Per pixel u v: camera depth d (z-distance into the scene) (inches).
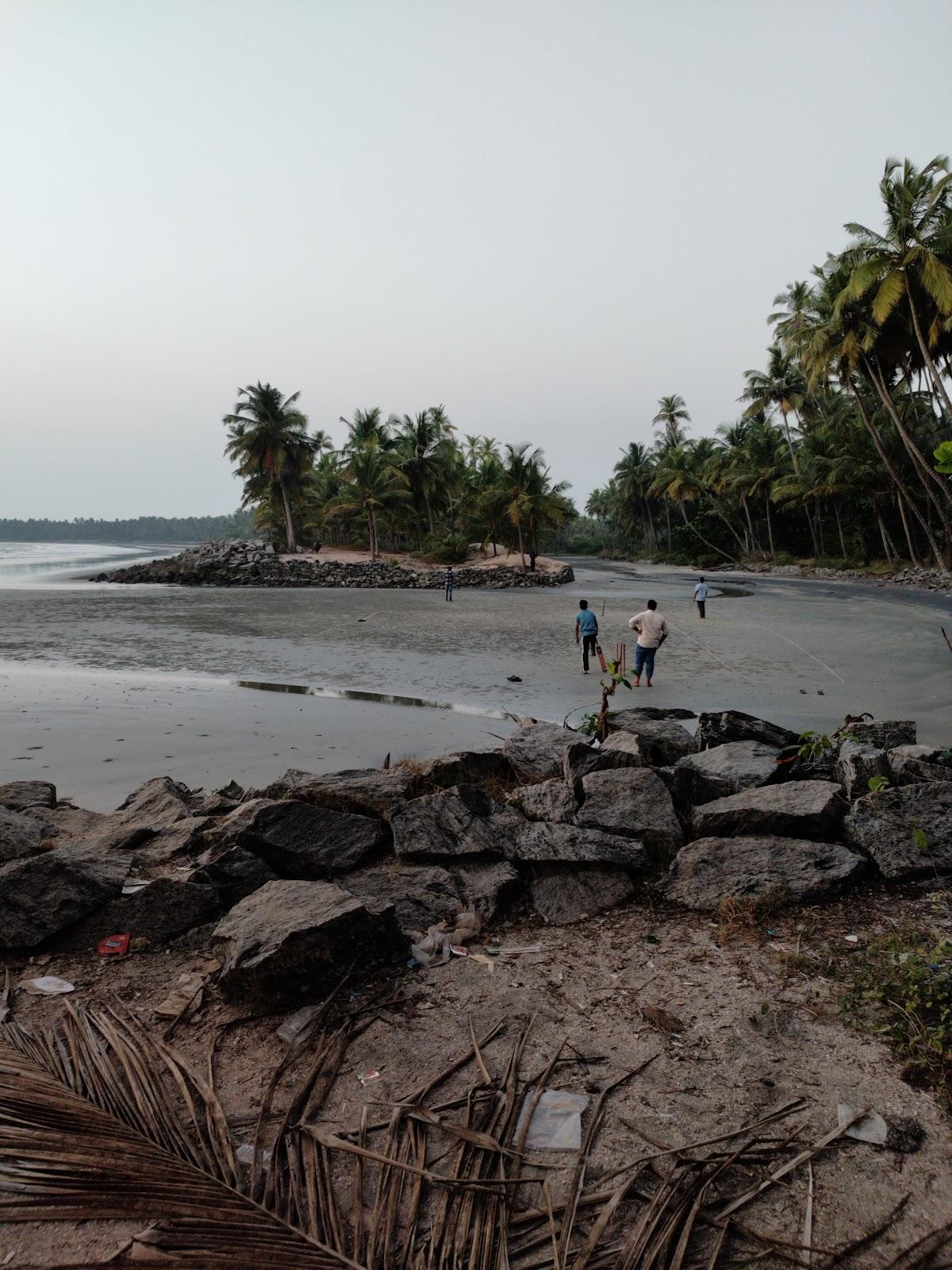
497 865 176.6
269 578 2007.9
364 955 135.0
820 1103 99.3
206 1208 84.2
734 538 2874.0
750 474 2433.6
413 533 2923.2
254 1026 121.4
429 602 1374.3
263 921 135.3
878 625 908.0
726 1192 86.2
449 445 2667.3
